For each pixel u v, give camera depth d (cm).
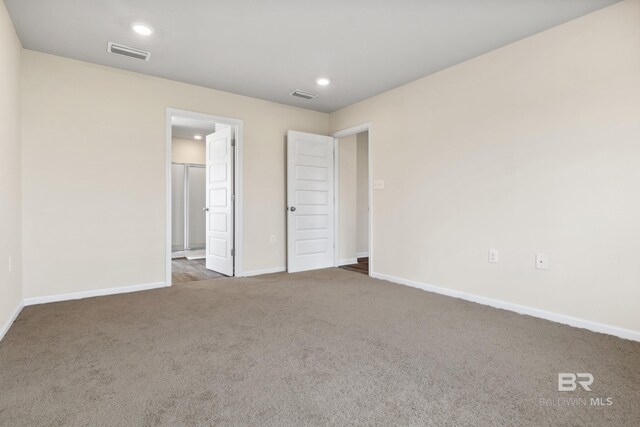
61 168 324
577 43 257
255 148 449
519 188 291
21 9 248
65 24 269
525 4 240
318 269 489
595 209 248
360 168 638
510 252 297
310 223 486
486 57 316
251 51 315
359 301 324
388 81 387
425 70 356
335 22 265
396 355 205
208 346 218
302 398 159
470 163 329
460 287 338
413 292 359
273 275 446
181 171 680
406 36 286
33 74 312
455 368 189
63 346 217
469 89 330
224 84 397
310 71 360
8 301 252
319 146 494
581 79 255
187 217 682
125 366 190
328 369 187
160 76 373
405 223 395
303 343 223
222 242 464
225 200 456
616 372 185
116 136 351
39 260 313
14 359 198
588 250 252
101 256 344
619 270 237
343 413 147
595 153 248
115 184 351
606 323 243
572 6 242
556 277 269
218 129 479
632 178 232
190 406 152
